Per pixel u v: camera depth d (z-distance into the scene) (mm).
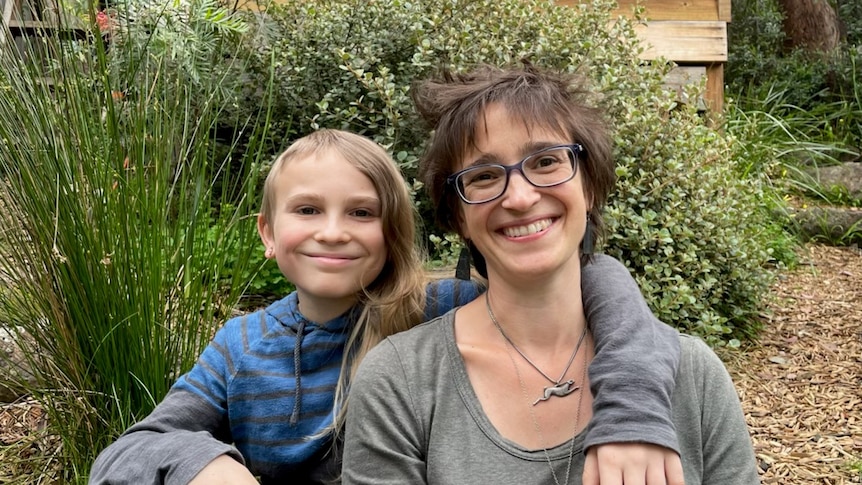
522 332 606
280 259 758
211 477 595
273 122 1682
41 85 943
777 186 2576
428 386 598
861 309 1961
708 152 1635
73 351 957
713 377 572
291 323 763
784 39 4156
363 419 595
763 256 1731
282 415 736
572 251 592
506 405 586
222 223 1061
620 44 1724
